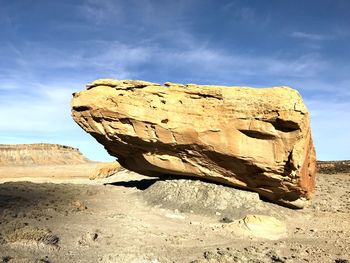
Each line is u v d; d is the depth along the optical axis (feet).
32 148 443.32
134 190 100.99
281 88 73.15
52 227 59.47
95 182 161.38
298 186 74.90
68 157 466.29
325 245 58.90
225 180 80.79
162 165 84.69
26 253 46.96
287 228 69.82
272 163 73.00
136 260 47.44
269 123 72.43
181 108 78.59
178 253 51.72
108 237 57.06
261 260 49.70
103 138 85.87
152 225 66.49
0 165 383.24
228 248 54.90
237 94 75.66
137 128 80.12
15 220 61.11
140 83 82.12
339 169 181.88
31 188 97.91
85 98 82.28
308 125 73.00
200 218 73.36
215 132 75.72
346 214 82.58
